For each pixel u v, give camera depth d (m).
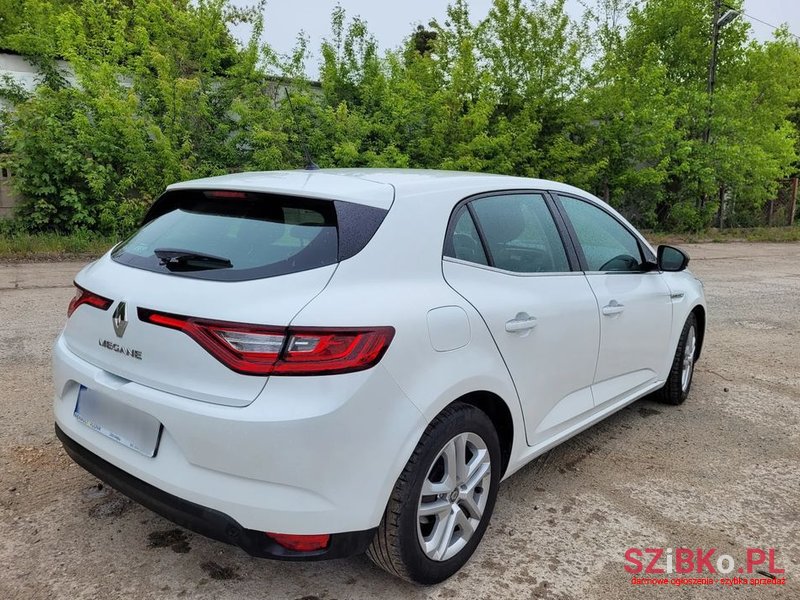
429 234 2.67
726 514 3.34
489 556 2.88
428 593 2.60
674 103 18.55
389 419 2.28
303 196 2.53
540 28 16.38
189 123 12.31
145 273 2.52
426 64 15.25
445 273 2.68
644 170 17.38
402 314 2.36
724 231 21.70
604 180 17.77
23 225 11.41
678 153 18.39
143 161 11.43
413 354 2.36
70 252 10.66
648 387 4.38
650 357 4.28
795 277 12.21
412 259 2.56
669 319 4.45
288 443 2.10
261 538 2.17
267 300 2.21
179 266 2.46
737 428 4.52
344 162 12.77
